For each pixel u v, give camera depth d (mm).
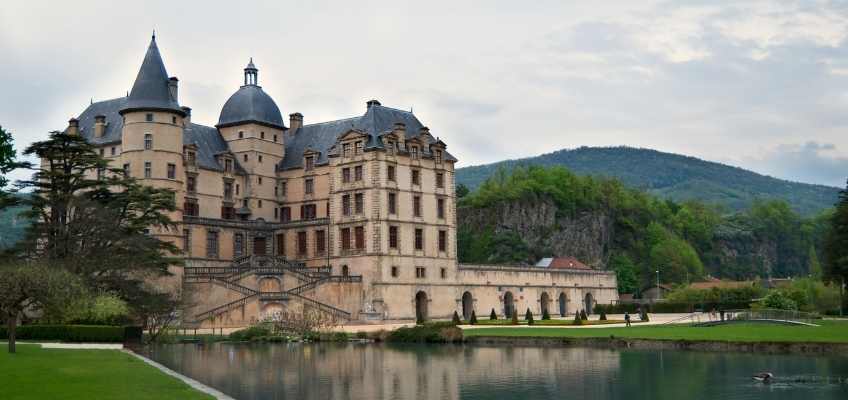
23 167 82250
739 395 44000
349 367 57594
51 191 83188
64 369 42875
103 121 121125
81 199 80562
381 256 116000
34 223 80750
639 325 97812
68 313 57812
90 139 120562
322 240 124250
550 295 144500
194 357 63906
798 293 126875
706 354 64438
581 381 49812
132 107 112000
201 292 102562
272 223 129500
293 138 138500
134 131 112062
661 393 44969
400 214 119688
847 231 110438
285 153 136500
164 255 94562
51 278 54250
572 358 63125
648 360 60812
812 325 85562
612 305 152375
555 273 146500
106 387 37188
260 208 130250
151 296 77250
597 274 157000
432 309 122688
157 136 111938
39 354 51188
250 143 130125
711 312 123625
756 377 49438
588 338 74000
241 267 110438
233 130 131750
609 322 110625
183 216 114938
